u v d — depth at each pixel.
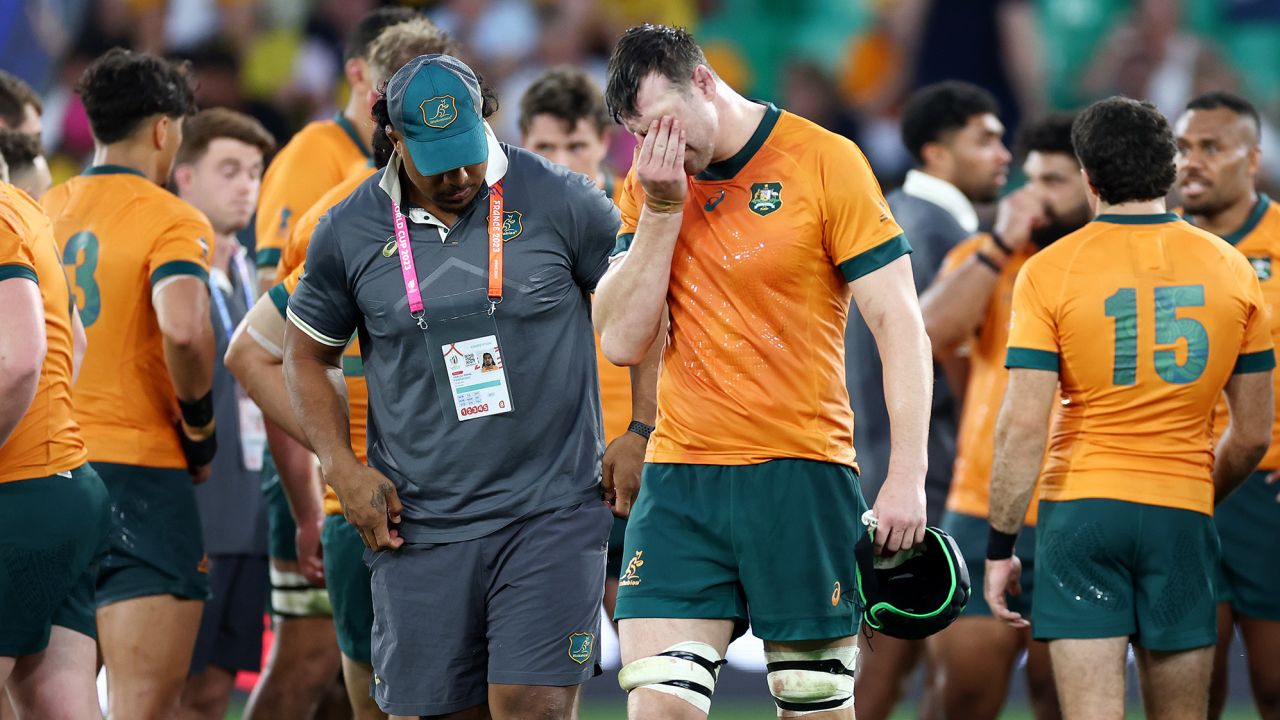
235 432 22.14
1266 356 17.06
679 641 13.88
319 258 15.07
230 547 21.97
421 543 15.02
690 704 13.69
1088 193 17.61
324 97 45.00
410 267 14.76
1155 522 16.53
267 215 22.61
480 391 14.76
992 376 21.31
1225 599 20.48
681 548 14.00
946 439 22.92
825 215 13.68
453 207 14.70
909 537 13.23
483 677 15.33
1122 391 16.66
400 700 15.21
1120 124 16.88
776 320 13.77
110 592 18.80
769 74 46.97
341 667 22.08
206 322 18.88
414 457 14.99
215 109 23.25
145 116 19.52
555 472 14.95
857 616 14.16
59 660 15.91
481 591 15.00
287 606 21.02
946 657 21.25
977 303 20.89
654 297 13.68
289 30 45.25
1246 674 29.45
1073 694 16.70
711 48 47.09
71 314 17.05
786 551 13.78
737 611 14.13
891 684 22.73
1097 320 16.70
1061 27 46.25
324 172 22.53
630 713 13.80
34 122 22.80
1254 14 45.97
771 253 13.66
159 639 18.88
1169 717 16.77
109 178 19.36
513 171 15.12
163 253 18.88
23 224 15.11
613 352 13.98
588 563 14.95
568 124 22.50
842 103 46.81
